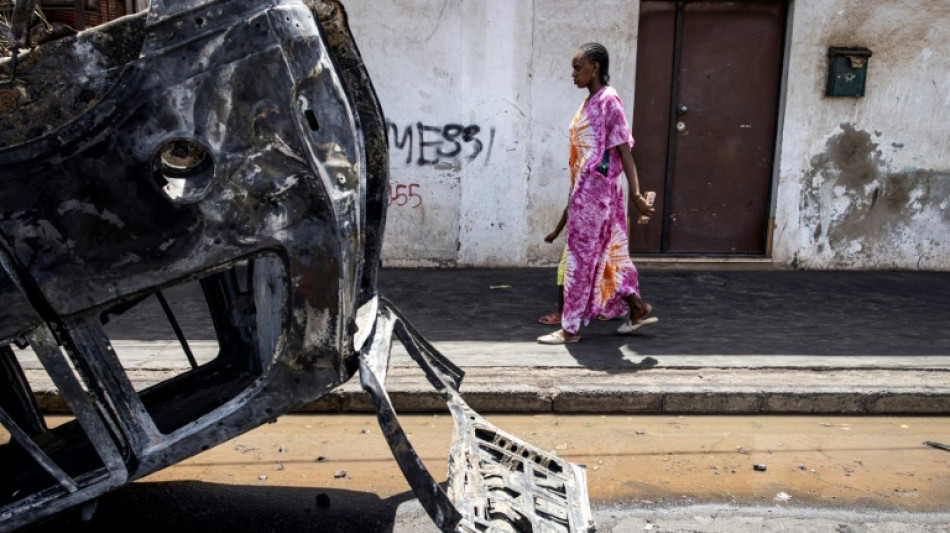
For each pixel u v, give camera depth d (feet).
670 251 24.47
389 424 7.32
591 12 22.16
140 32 6.86
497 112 22.53
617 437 12.22
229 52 6.65
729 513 9.78
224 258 6.98
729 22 23.16
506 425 12.62
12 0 10.20
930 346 15.90
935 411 13.43
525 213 23.24
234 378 10.25
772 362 14.60
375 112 9.12
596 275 15.30
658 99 23.58
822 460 11.49
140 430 7.27
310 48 6.98
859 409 13.37
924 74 23.15
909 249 24.20
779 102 23.53
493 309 18.49
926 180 23.79
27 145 6.49
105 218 6.73
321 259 7.11
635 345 15.62
